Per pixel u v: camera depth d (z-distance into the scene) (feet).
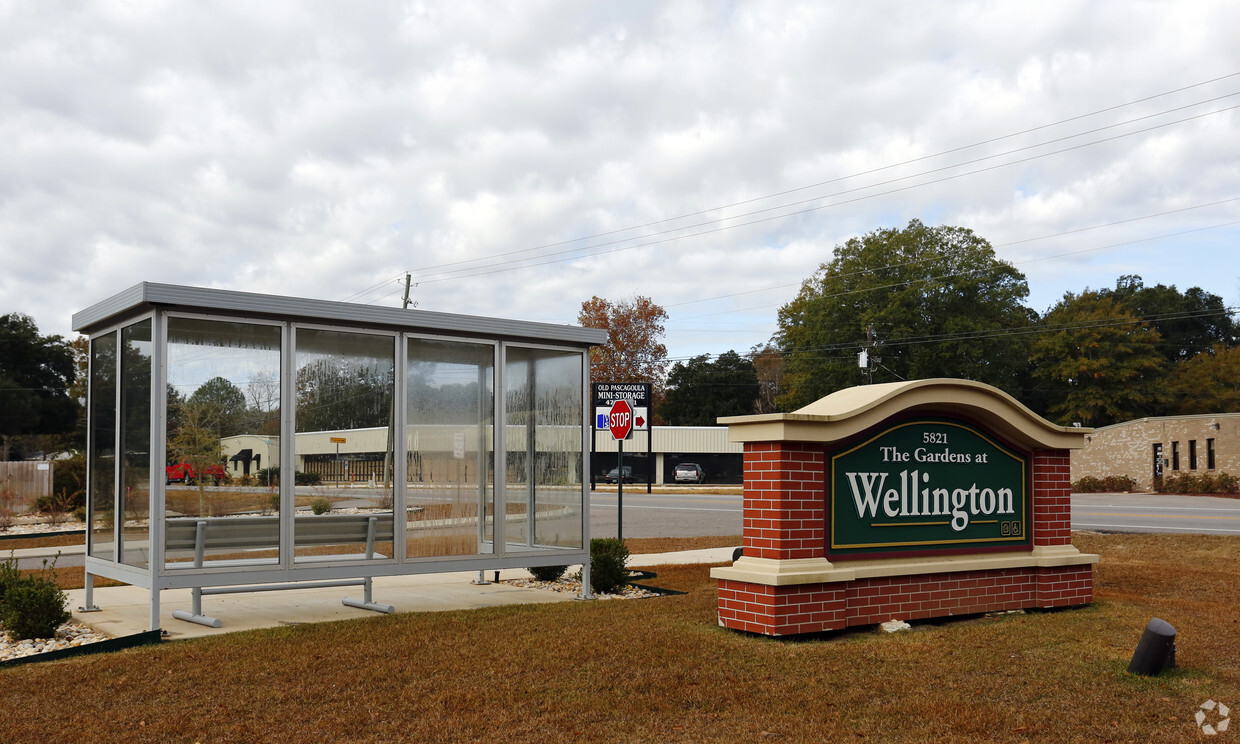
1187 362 214.90
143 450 30.42
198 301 29.60
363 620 30.73
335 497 33.19
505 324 37.22
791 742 18.06
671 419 258.98
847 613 28.45
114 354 32.60
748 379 257.75
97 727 18.85
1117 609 33.50
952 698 20.92
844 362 187.83
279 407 31.96
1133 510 90.02
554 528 38.81
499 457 37.40
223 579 30.35
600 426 59.36
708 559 54.44
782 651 25.35
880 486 29.81
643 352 244.63
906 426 30.63
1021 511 33.53
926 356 180.55
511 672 23.06
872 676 22.79
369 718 19.42
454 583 43.88
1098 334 203.62
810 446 28.02
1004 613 32.40
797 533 27.45
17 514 91.04
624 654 24.88
